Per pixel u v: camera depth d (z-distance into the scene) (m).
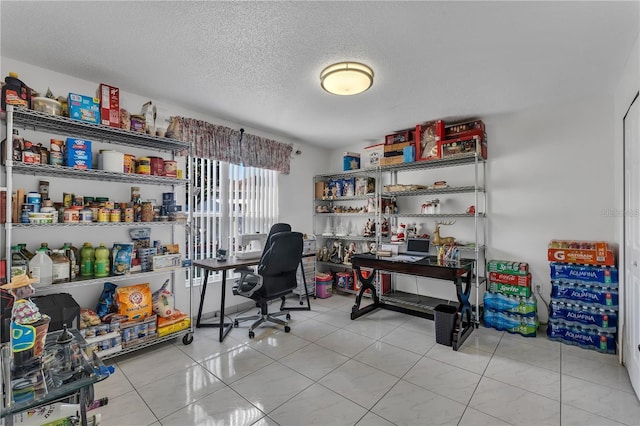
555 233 3.03
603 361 2.37
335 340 2.80
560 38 1.87
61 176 2.36
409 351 2.57
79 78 2.45
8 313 1.12
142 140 2.68
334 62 2.19
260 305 3.11
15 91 1.90
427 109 3.13
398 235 3.94
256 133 3.90
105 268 2.38
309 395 1.93
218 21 1.73
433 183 3.88
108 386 2.03
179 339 2.81
